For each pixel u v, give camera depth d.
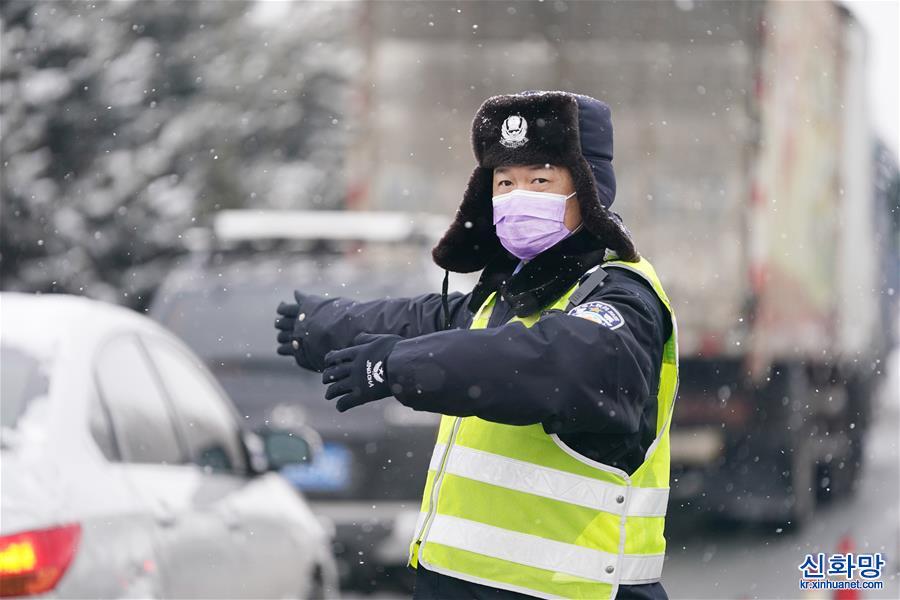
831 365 33.81
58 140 49.66
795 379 29.75
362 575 21.00
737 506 28.73
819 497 34.06
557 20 29.27
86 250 48.50
